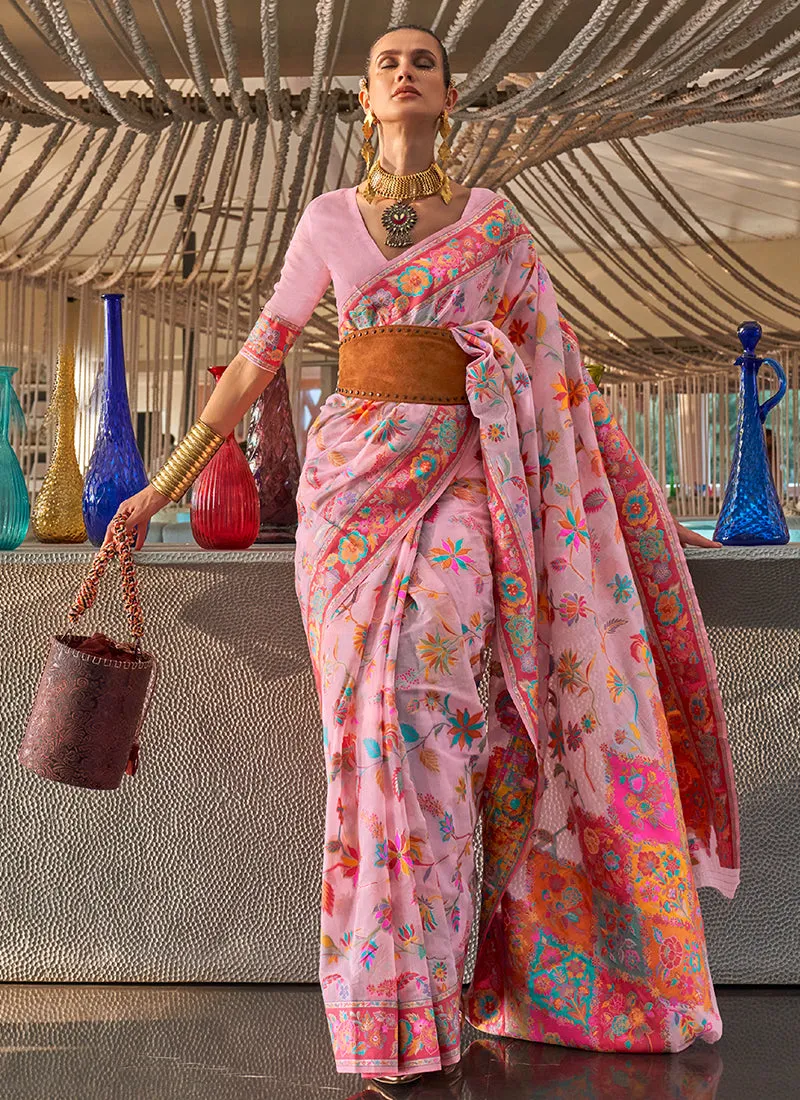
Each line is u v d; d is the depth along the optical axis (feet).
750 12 10.74
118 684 5.65
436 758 5.08
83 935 6.59
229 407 6.10
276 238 28.89
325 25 10.43
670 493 37.86
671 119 15.62
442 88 5.73
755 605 6.57
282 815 6.56
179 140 14.17
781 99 13.29
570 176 22.90
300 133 13.57
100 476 6.98
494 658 5.75
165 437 21.63
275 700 6.58
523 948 5.69
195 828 6.58
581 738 5.60
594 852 5.56
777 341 28.14
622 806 5.52
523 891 5.75
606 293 38.34
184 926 6.56
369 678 5.11
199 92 12.42
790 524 10.34
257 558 6.57
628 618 5.82
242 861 6.56
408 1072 4.84
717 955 6.45
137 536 6.58
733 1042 5.52
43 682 5.73
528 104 12.45
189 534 10.12
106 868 6.59
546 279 5.89
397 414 5.50
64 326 20.21
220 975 6.53
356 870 5.06
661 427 35.99
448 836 5.09
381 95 5.68
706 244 25.55
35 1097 4.93
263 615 6.60
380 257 5.62
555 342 5.87
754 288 26.35
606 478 5.99
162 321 22.36
